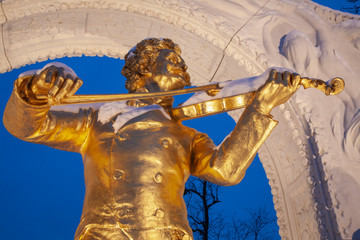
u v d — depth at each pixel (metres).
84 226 2.41
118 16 5.41
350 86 4.66
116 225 2.36
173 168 2.59
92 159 2.62
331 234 4.07
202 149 2.81
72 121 2.70
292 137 4.62
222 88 2.74
